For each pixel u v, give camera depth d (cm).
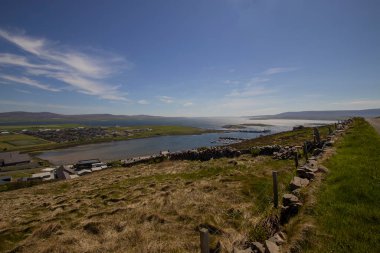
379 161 1382
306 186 1198
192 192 1571
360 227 773
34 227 1436
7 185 5400
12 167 9838
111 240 1108
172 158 4362
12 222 1644
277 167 2122
